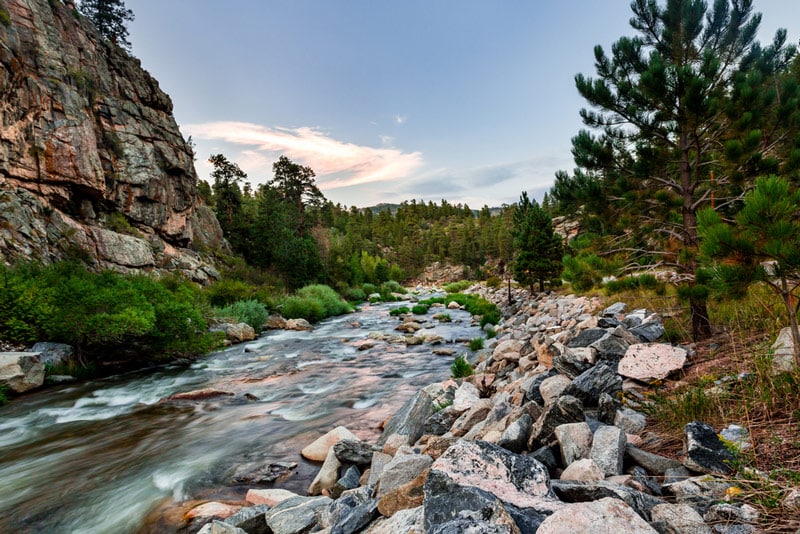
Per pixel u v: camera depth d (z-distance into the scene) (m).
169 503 5.11
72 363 12.62
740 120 5.76
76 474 6.11
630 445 3.32
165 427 8.21
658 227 7.00
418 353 15.09
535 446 3.83
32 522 4.85
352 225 141.00
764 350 3.96
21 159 22.67
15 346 12.22
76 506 5.16
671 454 3.18
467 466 2.71
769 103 6.00
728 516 2.10
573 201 7.79
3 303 12.46
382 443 6.45
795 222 3.26
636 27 7.08
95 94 30.16
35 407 9.77
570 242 8.04
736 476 2.50
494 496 2.32
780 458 2.54
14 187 21.97
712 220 3.94
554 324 12.45
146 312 13.42
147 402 10.10
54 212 23.58
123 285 15.22
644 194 6.94
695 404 3.64
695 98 5.53
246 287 28.72
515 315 21.64
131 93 34.28
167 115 38.31
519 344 10.80
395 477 3.81
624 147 7.29
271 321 24.73
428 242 134.75
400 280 101.19
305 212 54.84
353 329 24.33
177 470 6.10
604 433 3.30
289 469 5.97
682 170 6.57
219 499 5.16
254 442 7.12
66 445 7.39
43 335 13.01
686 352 5.21
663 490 2.68
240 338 19.67
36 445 7.43
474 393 7.24
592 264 6.93
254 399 10.02
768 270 3.61
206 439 7.39
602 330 6.99
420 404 6.82
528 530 2.04
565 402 3.86
